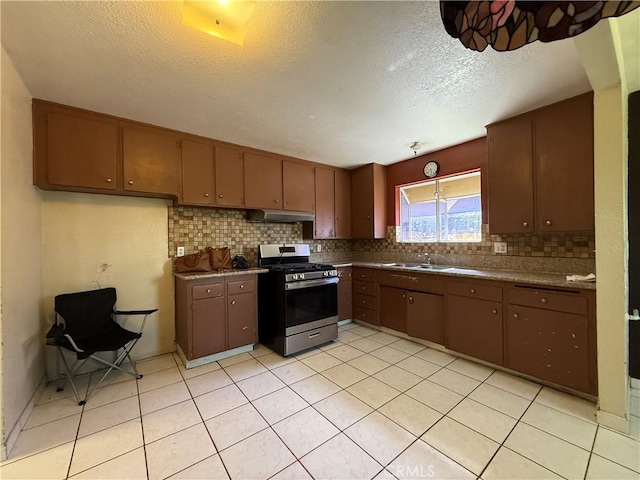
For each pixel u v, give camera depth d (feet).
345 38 4.79
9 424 5.15
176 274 9.21
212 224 10.64
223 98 6.84
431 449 5.06
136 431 5.64
